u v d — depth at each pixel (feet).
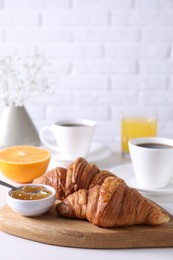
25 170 2.66
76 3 4.81
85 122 3.22
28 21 4.85
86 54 4.93
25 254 2.06
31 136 3.16
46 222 2.21
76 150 3.05
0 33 4.88
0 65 3.11
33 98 5.01
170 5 4.80
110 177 2.23
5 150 2.86
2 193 2.64
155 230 2.12
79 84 5.00
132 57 4.93
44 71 4.95
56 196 2.42
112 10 4.83
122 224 2.14
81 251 2.09
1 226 2.24
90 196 2.21
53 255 2.06
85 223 2.20
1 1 4.80
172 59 4.94
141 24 4.85
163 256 2.06
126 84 5.01
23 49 4.91
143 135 3.37
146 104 5.05
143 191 2.48
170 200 2.51
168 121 5.10
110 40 4.90
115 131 5.13
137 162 2.56
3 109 3.18
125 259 2.03
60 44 4.91
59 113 5.07
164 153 2.51
